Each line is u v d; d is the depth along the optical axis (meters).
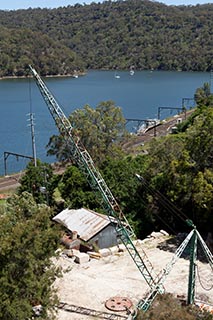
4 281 26.33
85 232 53.25
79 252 49.69
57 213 66.62
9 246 26.73
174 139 68.44
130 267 46.78
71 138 46.78
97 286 41.81
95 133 82.50
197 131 55.91
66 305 38.25
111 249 51.16
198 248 50.12
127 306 38.03
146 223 60.84
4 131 157.88
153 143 74.62
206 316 31.64
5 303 26.03
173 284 42.31
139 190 62.16
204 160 53.59
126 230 44.78
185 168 54.62
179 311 32.50
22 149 132.62
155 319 31.47
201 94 199.75
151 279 40.38
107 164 66.62
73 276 43.47
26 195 47.50
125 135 90.12
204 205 50.97
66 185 65.69
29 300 27.98
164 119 173.38
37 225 28.83
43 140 143.38
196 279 43.47
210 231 54.47
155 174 61.72
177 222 58.31
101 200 46.84
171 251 50.69
